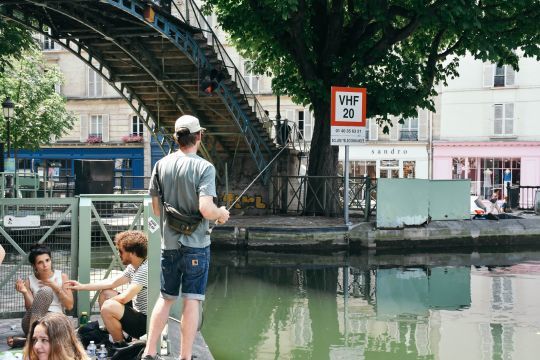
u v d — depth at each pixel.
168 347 5.62
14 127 27.72
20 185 19.16
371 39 19.92
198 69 17.73
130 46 17.73
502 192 36.22
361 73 19.56
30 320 5.68
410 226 17.52
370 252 16.75
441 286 11.84
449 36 20.62
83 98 40.28
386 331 8.57
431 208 18.08
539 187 24.39
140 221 7.09
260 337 8.26
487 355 7.41
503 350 7.61
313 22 19.98
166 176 4.90
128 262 5.90
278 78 21.55
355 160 39.03
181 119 5.02
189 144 4.97
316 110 20.22
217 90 18.20
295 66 21.27
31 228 6.76
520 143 36.56
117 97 39.81
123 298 5.64
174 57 18.08
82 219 6.68
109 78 19.83
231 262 14.90
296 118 38.75
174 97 20.11
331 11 19.03
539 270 13.84
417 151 38.22
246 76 38.91
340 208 20.09
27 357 3.47
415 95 19.45
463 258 15.91
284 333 8.48
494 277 12.90
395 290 11.50
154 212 5.04
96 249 7.39
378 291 11.38
